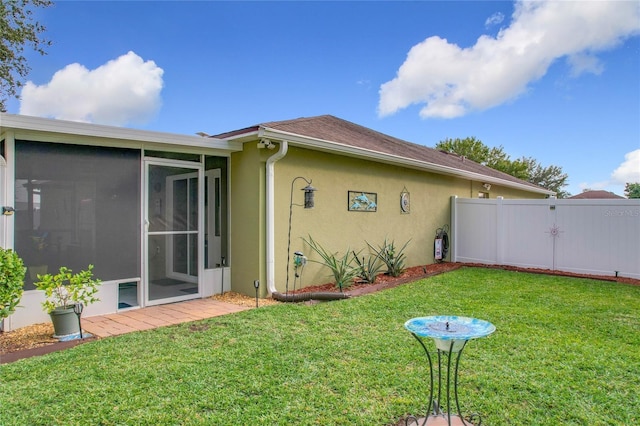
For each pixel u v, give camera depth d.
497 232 11.37
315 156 7.97
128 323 5.55
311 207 7.56
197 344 4.50
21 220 5.26
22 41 10.71
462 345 2.64
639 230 9.16
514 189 17.12
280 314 5.82
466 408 3.08
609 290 7.72
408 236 10.63
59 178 5.56
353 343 4.52
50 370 3.77
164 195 6.71
